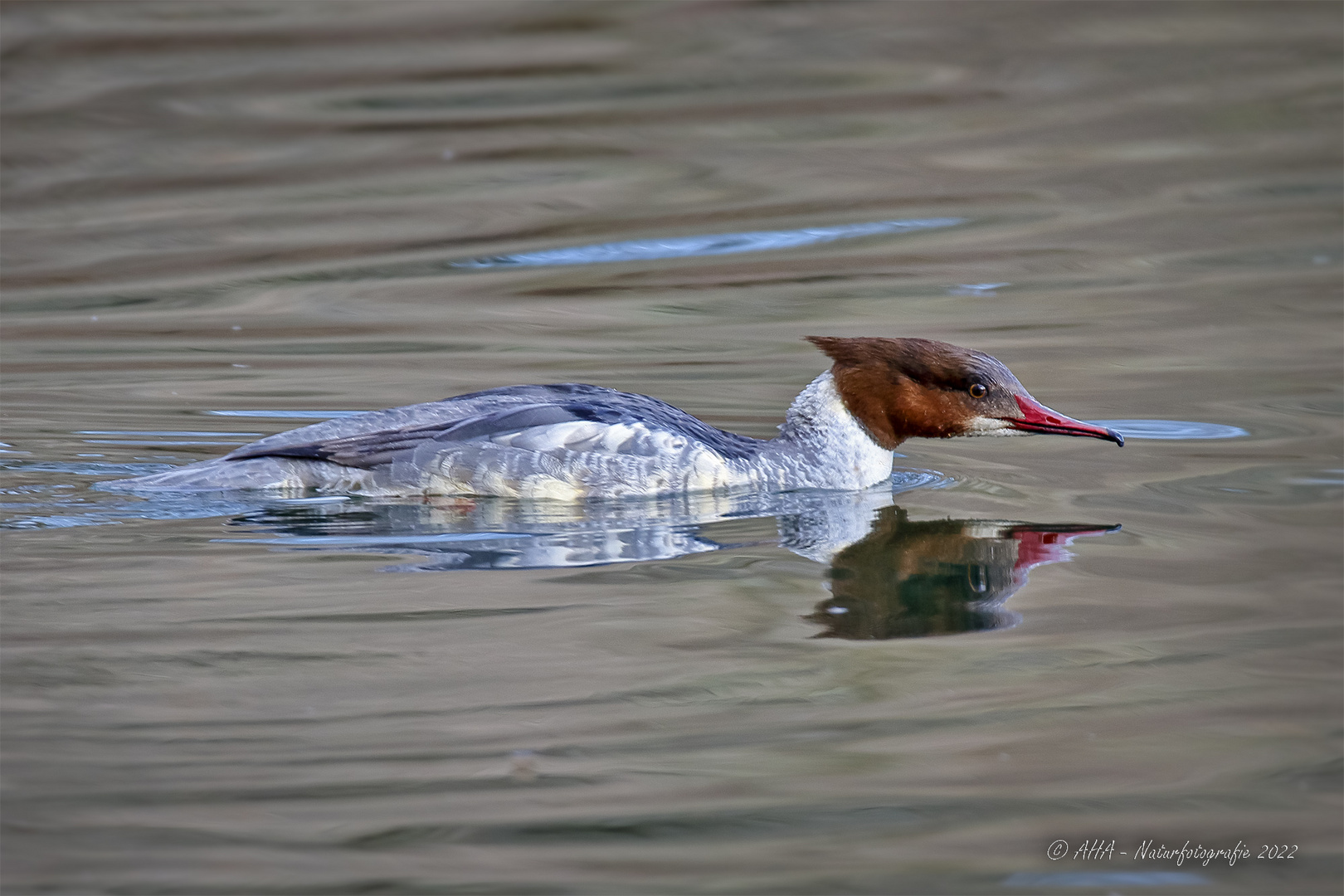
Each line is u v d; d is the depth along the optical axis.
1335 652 9.18
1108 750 8.04
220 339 17.12
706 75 26.27
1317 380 15.39
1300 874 6.91
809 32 28.06
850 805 7.52
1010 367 16.02
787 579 10.50
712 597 10.13
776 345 16.97
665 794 7.58
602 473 12.05
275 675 8.73
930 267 19.44
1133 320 17.47
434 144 23.70
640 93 25.56
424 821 7.30
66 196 21.91
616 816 7.37
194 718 8.20
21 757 7.75
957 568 10.76
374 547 10.88
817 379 13.16
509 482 11.99
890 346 12.89
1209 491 12.41
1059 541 11.34
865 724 8.33
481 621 9.56
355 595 9.95
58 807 7.31
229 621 9.45
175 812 7.30
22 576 10.16
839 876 6.91
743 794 7.60
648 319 17.91
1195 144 23.53
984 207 21.44
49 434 13.71
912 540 11.39
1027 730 8.27
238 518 11.50
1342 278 18.70
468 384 15.52
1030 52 27.30
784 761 7.93
